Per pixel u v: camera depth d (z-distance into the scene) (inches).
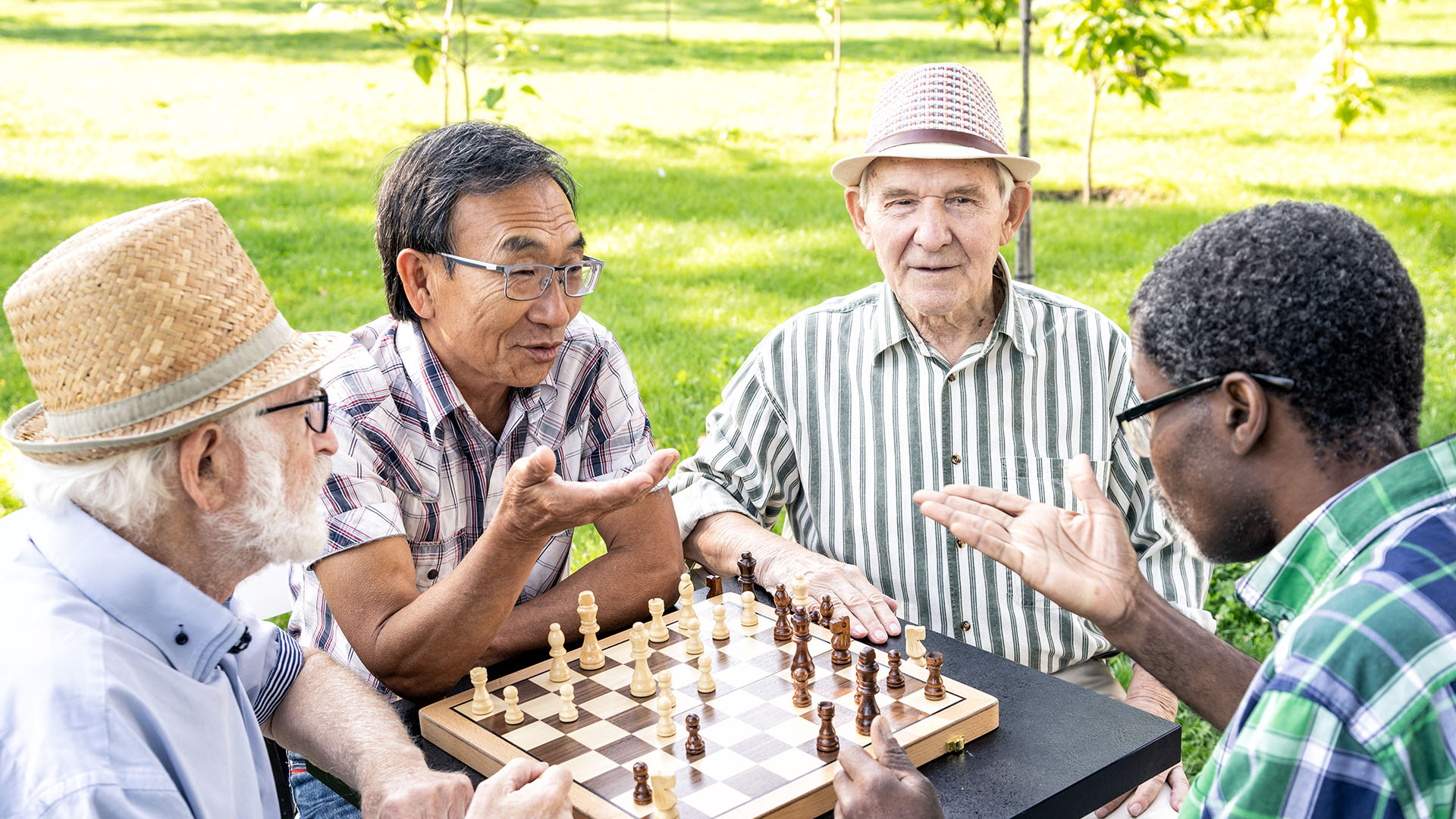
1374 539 51.9
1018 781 68.3
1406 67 709.3
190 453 62.9
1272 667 50.1
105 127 538.0
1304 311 53.2
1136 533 106.7
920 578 105.9
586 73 714.8
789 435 111.6
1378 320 52.8
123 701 59.5
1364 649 46.9
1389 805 46.3
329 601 86.3
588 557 163.6
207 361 62.8
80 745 56.6
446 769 75.0
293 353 67.7
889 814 60.1
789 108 610.9
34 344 61.7
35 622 59.5
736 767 68.4
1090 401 106.2
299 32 889.5
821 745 69.1
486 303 84.0
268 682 80.3
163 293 61.2
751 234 372.8
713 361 253.0
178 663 64.4
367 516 86.0
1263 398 54.9
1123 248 343.9
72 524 62.8
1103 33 213.0
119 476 62.1
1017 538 70.2
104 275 60.1
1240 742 50.2
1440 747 46.0
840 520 109.1
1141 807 86.7
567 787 63.4
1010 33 890.1
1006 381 105.4
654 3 1135.6
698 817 63.3
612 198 414.9
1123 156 490.3
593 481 99.2
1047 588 68.4
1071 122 573.0
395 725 78.2
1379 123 550.0
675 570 96.0
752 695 77.4
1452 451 51.7
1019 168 103.0
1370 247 53.6
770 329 280.5
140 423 61.4
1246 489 57.4
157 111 577.3
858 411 108.5
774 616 90.6
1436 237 347.9
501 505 76.8
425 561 94.9
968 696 74.4
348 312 286.4
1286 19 958.4
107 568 62.3
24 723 56.6
